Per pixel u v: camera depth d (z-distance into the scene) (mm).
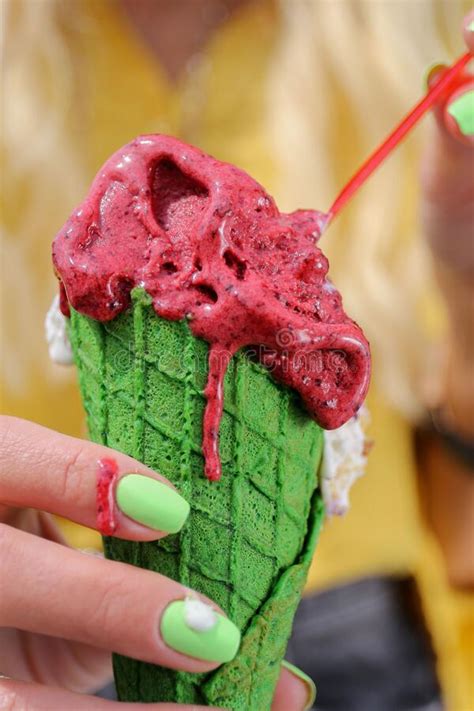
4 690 299
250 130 554
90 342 302
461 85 352
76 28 556
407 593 506
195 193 301
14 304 545
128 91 559
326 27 534
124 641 289
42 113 545
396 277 549
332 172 539
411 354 540
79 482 290
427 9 540
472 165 381
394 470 529
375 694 480
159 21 556
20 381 553
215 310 287
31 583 291
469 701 499
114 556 311
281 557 307
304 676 337
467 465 516
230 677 303
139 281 291
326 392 296
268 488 301
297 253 301
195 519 296
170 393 293
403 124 326
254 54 558
